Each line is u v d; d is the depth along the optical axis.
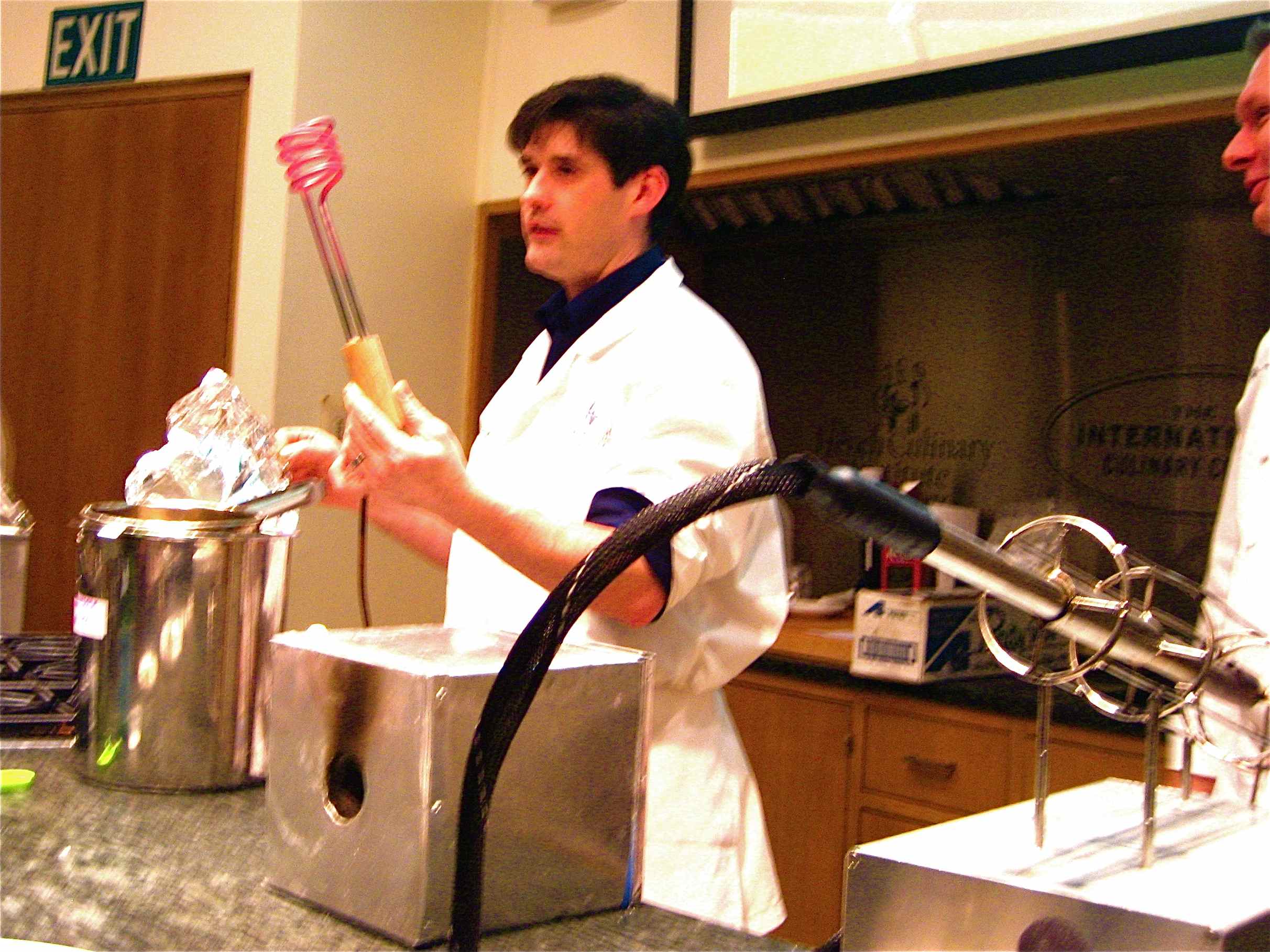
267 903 0.77
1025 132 2.22
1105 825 0.68
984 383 2.76
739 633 1.34
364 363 1.02
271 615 1.04
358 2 2.69
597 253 1.40
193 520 0.99
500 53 3.01
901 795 2.21
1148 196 2.51
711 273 3.21
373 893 0.72
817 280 3.03
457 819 0.67
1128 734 1.94
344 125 2.67
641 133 1.35
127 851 0.86
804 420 3.04
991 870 0.59
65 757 1.10
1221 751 0.78
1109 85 2.13
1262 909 0.54
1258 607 1.26
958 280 2.80
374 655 0.74
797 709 2.37
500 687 0.59
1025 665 0.60
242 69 2.63
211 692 1.00
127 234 2.77
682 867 1.27
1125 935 0.54
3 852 0.85
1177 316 2.49
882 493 0.45
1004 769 2.08
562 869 0.75
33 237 2.87
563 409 1.38
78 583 1.03
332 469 1.13
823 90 2.41
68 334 2.82
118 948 0.69
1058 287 2.65
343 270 1.02
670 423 1.24
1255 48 1.29
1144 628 0.59
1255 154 1.20
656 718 1.32
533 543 1.07
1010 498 2.71
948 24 2.25
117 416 2.76
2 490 1.47
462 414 3.00
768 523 1.39
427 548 1.47
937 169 2.45
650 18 2.74
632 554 0.54
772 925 1.38
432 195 2.90
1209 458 2.44
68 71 2.86
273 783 0.79
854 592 2.88
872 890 0.61
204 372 2.66
